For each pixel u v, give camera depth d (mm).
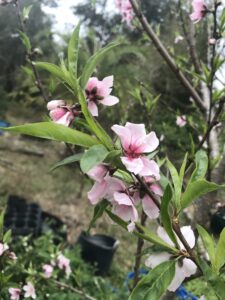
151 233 227
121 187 222
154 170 211
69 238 1389
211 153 456
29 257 887
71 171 2055
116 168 218
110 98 245
